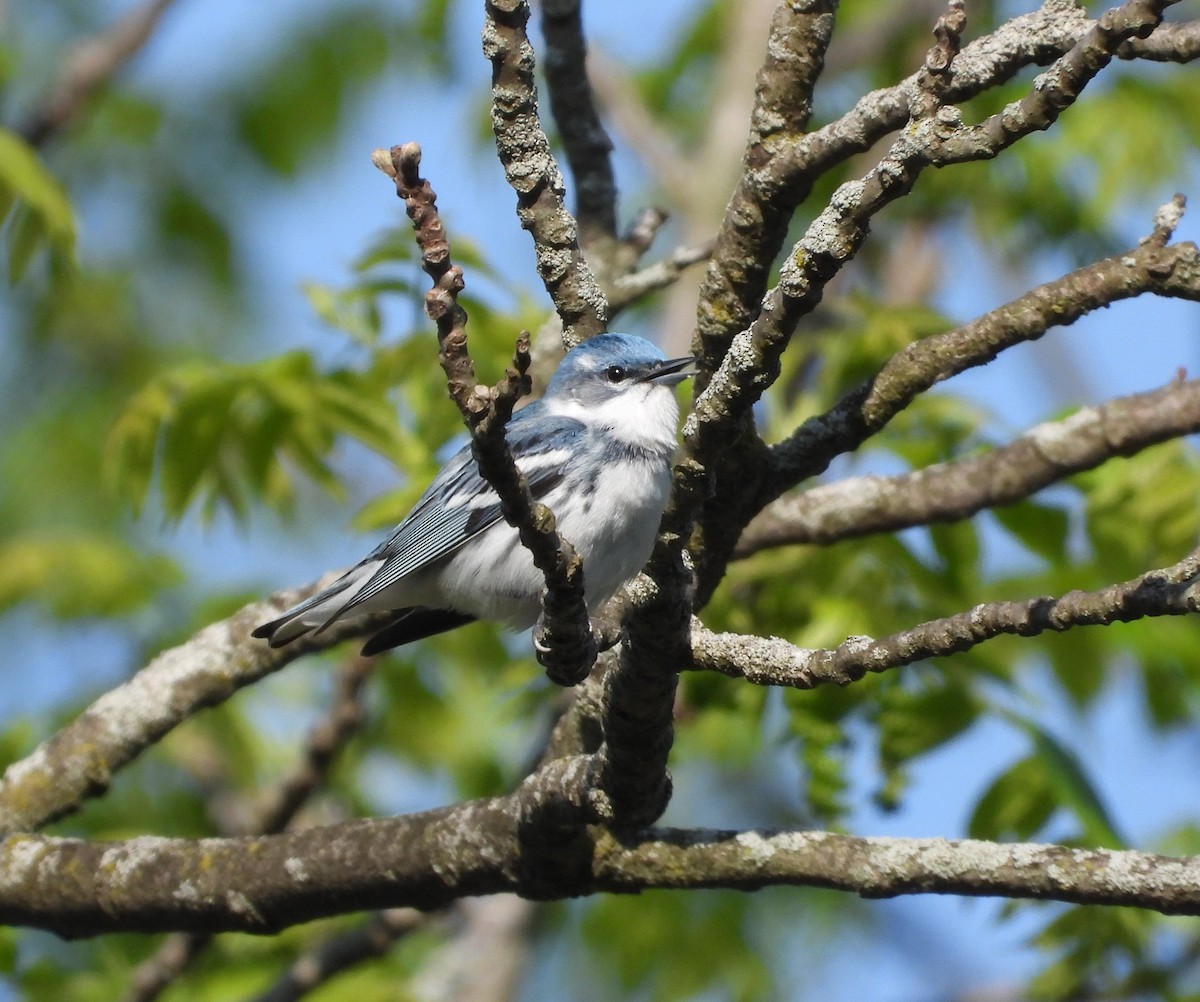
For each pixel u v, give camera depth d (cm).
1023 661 1188
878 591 1066
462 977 1269
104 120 1739
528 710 1191
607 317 755
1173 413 920
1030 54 621
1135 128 1443
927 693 978
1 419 1741
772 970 1543
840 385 1098
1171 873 620
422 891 770
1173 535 1080
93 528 1702
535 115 721
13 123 1625
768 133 695
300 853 792
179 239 1761
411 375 1116
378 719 1345
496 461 560
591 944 1520
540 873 739
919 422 1109
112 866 826
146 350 1769
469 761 1373
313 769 1137
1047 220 1486
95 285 1734
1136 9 537
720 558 780
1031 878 641
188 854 819
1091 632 1163
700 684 1077
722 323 715
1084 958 1029
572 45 957
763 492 764
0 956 1120
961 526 1081
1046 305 725
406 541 966
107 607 1317
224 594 1384
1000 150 563
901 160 567
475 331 1116
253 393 1078
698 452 612
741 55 1577
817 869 686
